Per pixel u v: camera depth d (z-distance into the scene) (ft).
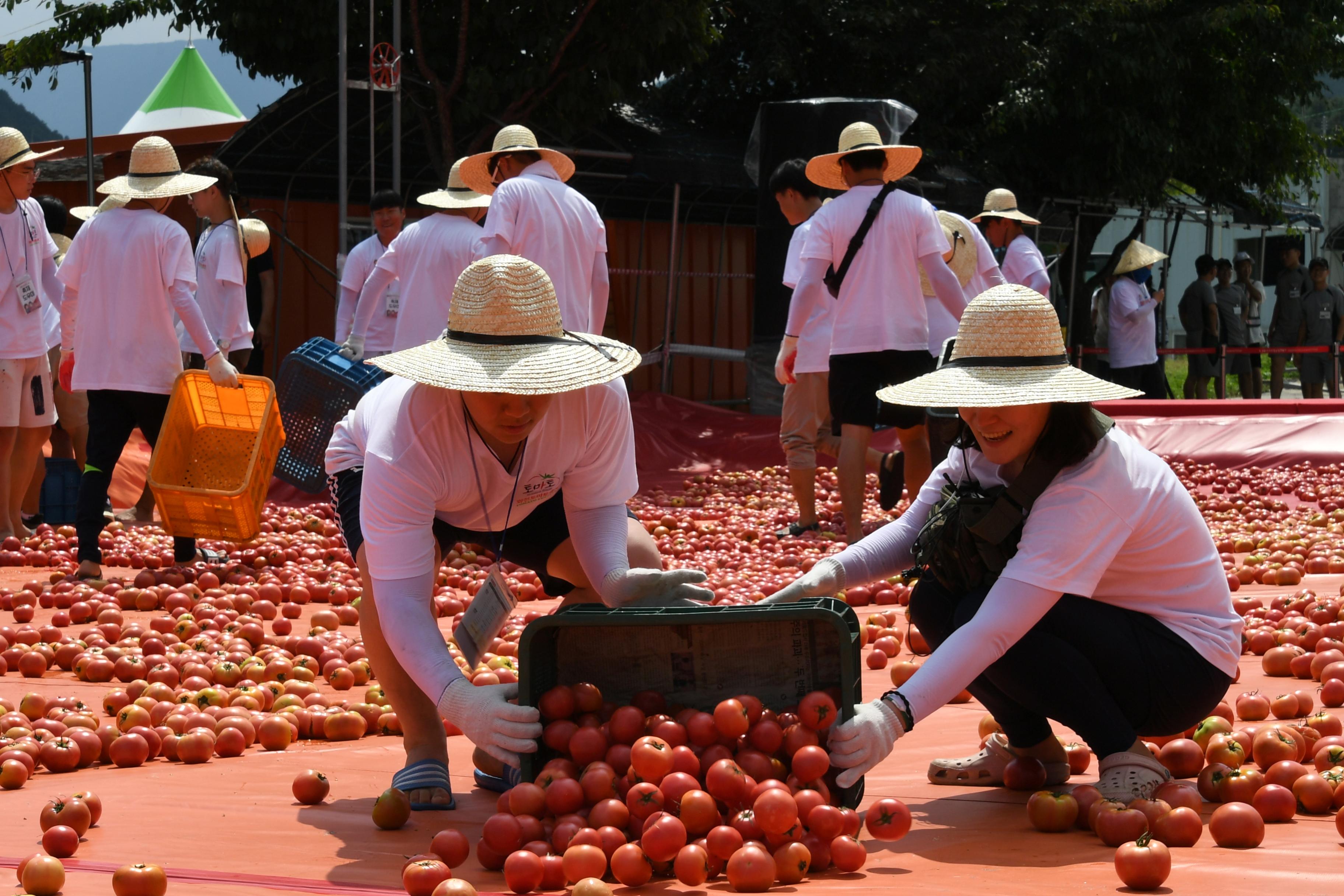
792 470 28.71
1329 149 114.11
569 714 9.56
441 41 49.70
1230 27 67.00
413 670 9.62
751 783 8.61
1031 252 35.01
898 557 11.02
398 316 27.14
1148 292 56.24
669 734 9.06
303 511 32.17
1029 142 65.82
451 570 23.79
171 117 60.64
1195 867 8.24
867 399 23.91
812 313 27.81
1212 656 9.93
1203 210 74.33
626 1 48.70
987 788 10.91
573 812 8.92
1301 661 14.58
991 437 9.68
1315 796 9.43
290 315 49.90
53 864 8.31
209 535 23.35
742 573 23.15
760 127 49.01
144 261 22.67
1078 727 9.82
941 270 23.54
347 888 8.39
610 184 54.70
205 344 23.08
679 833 8.21
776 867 8.13
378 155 49.29
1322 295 64.85
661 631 9.96
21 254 25.64
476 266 9.93
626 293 57.62
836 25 61.72
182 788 11.34
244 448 24.41
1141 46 63.21
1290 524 29.58
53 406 27.12
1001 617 9.30
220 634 18.31
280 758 12.60
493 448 10.32
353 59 49.88
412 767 10.68
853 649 9.16
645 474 41.47
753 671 9.91
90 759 12.35
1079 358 60.39
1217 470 39.14
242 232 29.12
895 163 25.53
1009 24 61.52
